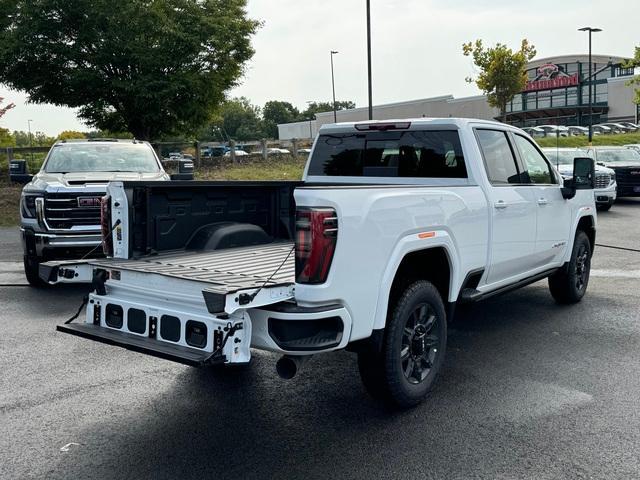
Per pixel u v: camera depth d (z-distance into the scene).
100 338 4.07
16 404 4.72
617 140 44.03
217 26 20.59
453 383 5.08
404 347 4.48
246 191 5.45
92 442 4.09
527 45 37.84
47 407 4.66
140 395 4.91
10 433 4.22
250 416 4.50
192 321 3.76
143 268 4.17
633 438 4.07
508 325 6.83
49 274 4.36
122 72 20.70
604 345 6.08
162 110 21.30
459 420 4.37
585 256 7.78
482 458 3.82
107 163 10.08
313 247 3.68
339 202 3.78
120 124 22.66
